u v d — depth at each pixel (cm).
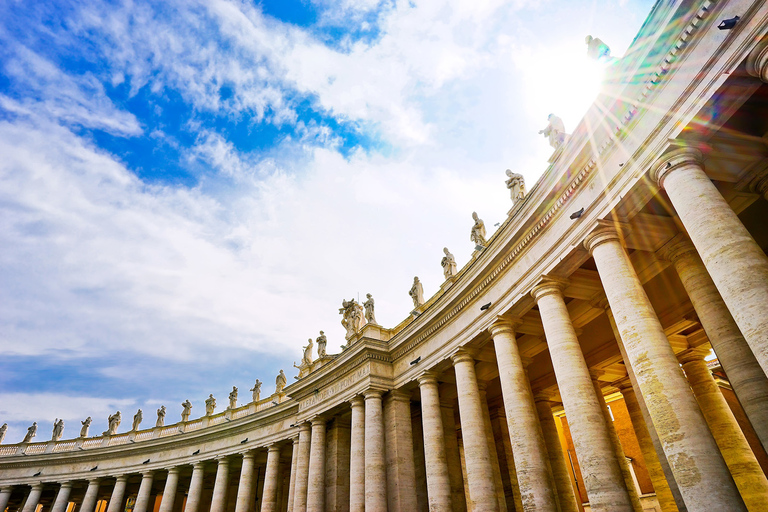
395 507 2756
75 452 5556
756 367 1400
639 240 1775
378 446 2891
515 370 2089
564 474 2731
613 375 2798
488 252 2261
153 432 5556
